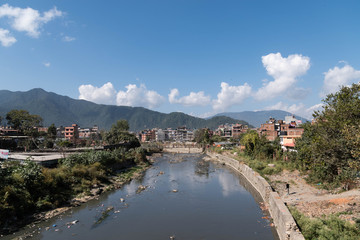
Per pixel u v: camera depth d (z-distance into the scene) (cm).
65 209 3400
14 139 8438
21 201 3078
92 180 4691
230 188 4891
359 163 2359
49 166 4675
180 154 13662
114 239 2564
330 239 1852
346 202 2625
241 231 2753
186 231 2781
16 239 2475
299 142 5009
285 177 4706
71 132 15100
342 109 2795
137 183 5391
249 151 7756
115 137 11588
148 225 2950
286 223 2188
